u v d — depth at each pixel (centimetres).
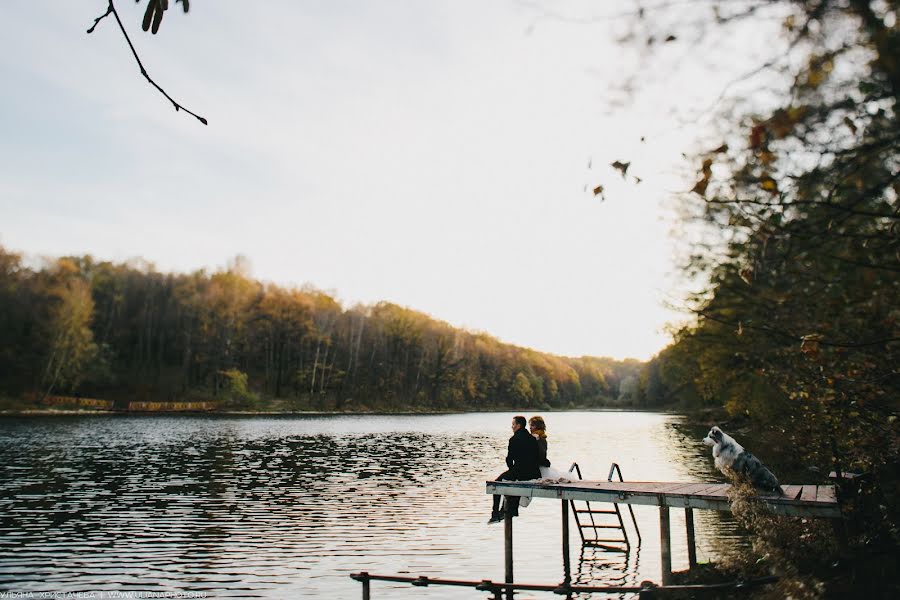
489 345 16325
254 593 1193
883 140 284
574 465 1393
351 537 1627
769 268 455
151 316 11025
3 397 7619
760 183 333
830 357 648
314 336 11381
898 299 491
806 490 1080
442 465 3325
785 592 798
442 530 1714
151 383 10075
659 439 5241
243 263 12219
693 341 647
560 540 1617
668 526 1072
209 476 2714
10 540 1558
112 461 3184
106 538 1588
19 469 2842
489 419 10044
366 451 4103
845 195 338
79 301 8269
